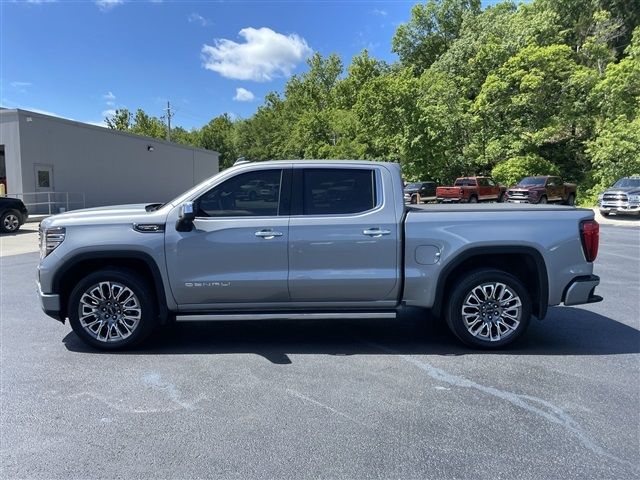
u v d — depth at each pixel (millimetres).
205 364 4672
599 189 30469
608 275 9094
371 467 2957
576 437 3303
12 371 4488
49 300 4926
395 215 4906
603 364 4652
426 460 3031
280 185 4945
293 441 3252
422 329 5859
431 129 35469
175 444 3217
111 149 27625
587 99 34469
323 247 4844
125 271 4977
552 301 4941
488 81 36625
